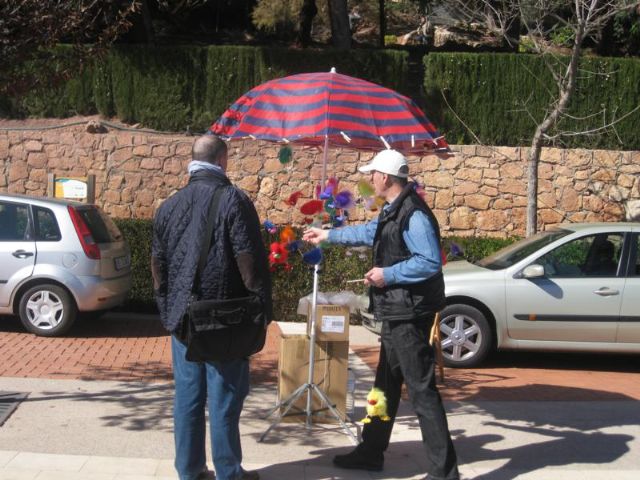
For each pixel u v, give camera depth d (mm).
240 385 4617
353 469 5289
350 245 5328
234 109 6023
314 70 14586
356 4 25312
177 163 13766
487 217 13461
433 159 13461
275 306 10727
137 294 10953
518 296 8406
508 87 13914
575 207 13445
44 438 5711
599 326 8352
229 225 4434
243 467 5250
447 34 23328
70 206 9312
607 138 13766
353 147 6797
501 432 6254
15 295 9164
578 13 10484
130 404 6629
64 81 6660
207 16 22969
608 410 6945
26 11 5898
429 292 4844
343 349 6191
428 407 4844
